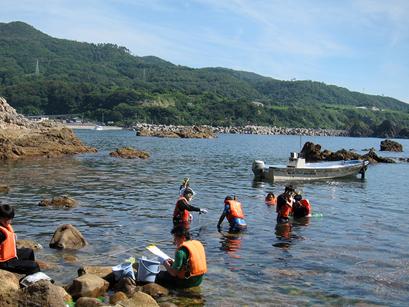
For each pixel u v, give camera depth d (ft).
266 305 17.47
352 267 22.79
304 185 61.62
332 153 119.14
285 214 33.78
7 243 18.83
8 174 60.44
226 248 26.09
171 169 76.89
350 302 17.99
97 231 29.27
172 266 19.36
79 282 17.92
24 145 105.70
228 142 262.47
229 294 18.63
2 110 144.66
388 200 48.08
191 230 30.71
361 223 34.68
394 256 25.02
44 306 14.65
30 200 40.42
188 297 18.20
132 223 32.04
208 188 54.13
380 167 100.89
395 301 18.22
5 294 14.98
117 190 48.73
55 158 92.79
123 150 105.60
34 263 19.65
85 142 197.47
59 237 25.38
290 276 21.13
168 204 40.60
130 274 19.85
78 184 52.60
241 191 52.49
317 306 17.51
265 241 28.04
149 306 16.10
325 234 30.42
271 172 65.67
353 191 55.93
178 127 604.08
